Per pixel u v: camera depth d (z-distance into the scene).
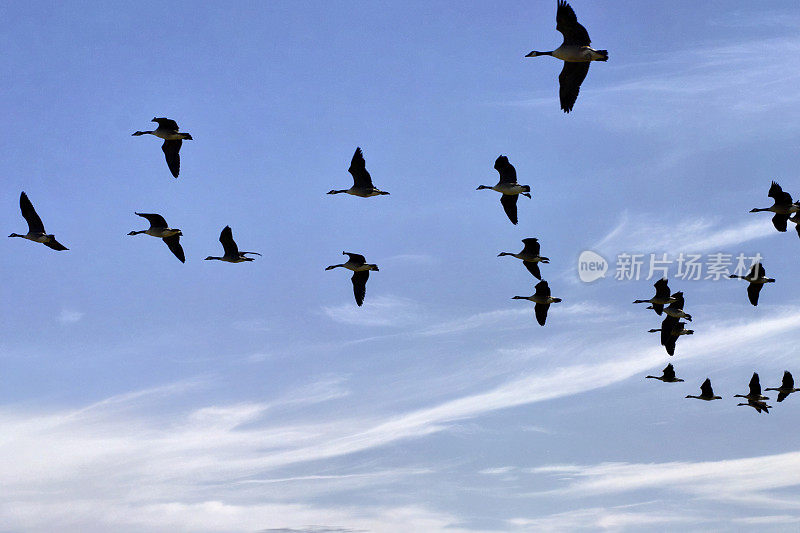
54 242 40.72
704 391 54.16
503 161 41.66
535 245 45.09
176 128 39.94
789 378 52.66
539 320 47.19
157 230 42.19
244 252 43.44
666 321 48.06
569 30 29.30
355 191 40.66
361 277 43.69
